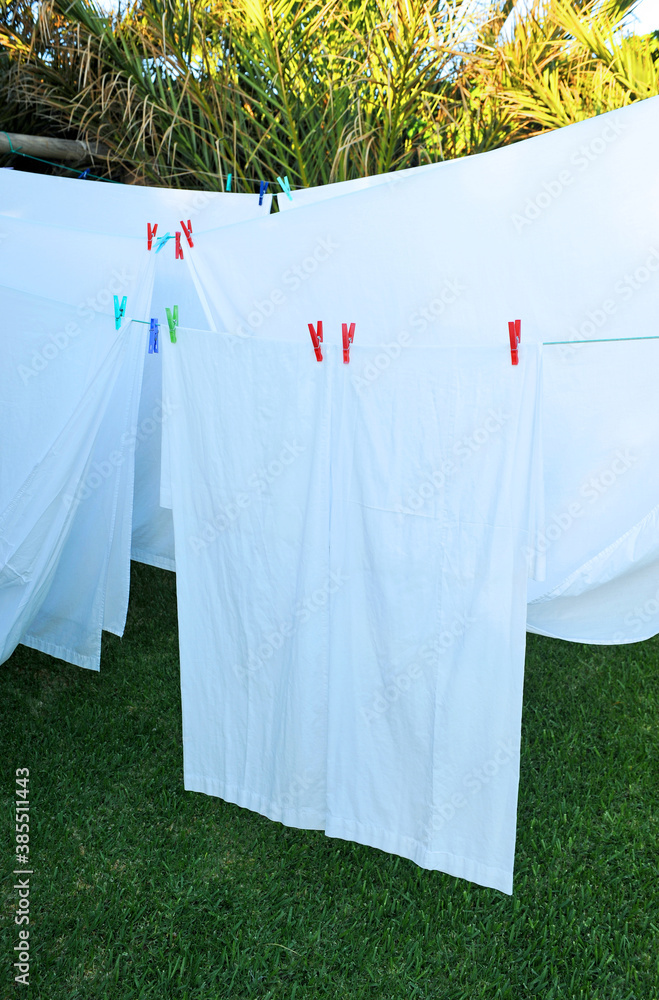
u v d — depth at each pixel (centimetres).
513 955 249
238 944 251
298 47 552
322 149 562
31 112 594
